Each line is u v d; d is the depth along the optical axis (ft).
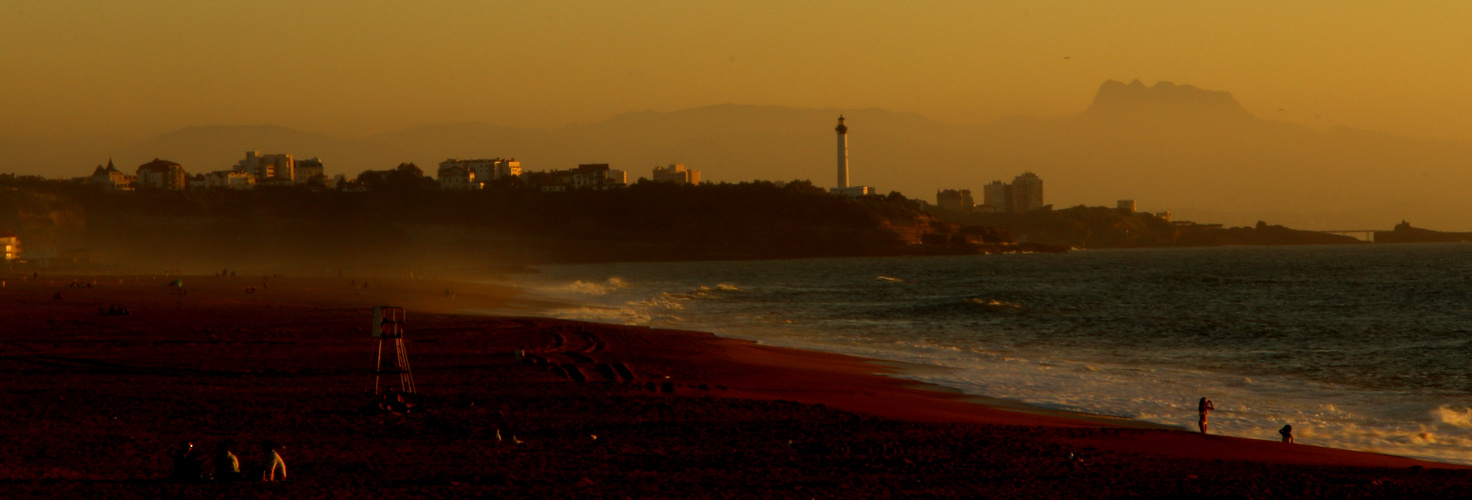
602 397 211.61
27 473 125.18
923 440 169.78
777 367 289.53
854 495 126.21
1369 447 183.52
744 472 139.54
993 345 373.61
